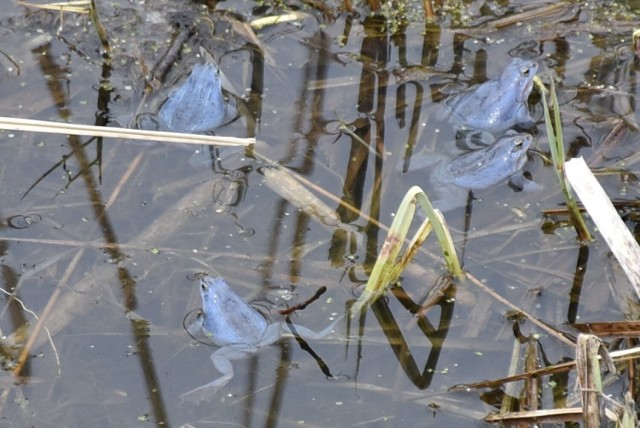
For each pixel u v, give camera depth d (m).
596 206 7.50
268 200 9.20
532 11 11.84
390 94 10.61
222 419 7.14
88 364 7.54
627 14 11.80
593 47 11.34
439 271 8.54
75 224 8.84
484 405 7.29
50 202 9.05
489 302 8.23
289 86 10.68
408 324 8.07
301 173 9.50
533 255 8.72
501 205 9.25
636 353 7.08
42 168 9.46
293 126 10.10
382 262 7.92
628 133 9.99
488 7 11.95
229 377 7.36
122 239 8.70
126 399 7.27
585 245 8.78
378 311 8.16
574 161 7.68
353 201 9.20
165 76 10.72
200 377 7.45
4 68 10.72
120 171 9.48
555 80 10.84
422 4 11.97
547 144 9.98
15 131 9.92
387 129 10.10
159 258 8.53
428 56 11.19
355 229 8.88
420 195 7.73
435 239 8.94
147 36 11.27
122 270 8.40
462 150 9.83
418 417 7.21
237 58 11.09
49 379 7.40
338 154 9.76
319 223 8.95
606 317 8.08
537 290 8.36
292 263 8.52
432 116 10.31
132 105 10.27
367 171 9.55
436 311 8.18
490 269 8.57
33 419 7.07
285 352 7.69
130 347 7.69
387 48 11.30
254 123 10.10
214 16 11.56
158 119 10.01
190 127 9.90
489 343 7.89
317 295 8.21
